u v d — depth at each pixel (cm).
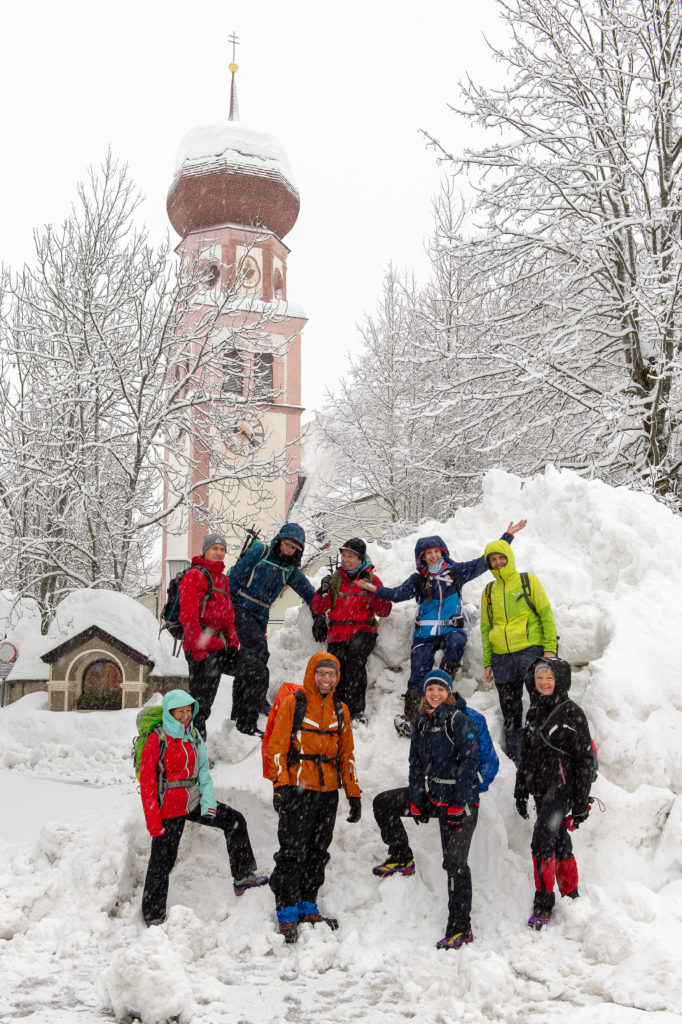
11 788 1054
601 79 1567
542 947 459
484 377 1650
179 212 4025
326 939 488
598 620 656
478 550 749
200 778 534
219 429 2250
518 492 855
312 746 523
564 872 499
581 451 1539
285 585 706
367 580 659
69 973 459
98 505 2086
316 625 691
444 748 493
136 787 1075
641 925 462
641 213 1612
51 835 597
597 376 1711
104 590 1959
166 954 418
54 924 504
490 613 614
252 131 4028
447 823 486
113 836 580
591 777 493
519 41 1595
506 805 567
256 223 3544
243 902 537
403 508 2188
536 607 596
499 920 499
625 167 1541
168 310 2158
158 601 3203
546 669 507
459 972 432
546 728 498
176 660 1931
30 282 2198
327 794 523
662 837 547
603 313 1616
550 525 793
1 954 472
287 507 3688
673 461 1552
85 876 543
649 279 1507
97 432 2141
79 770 1332
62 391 2083
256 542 705
